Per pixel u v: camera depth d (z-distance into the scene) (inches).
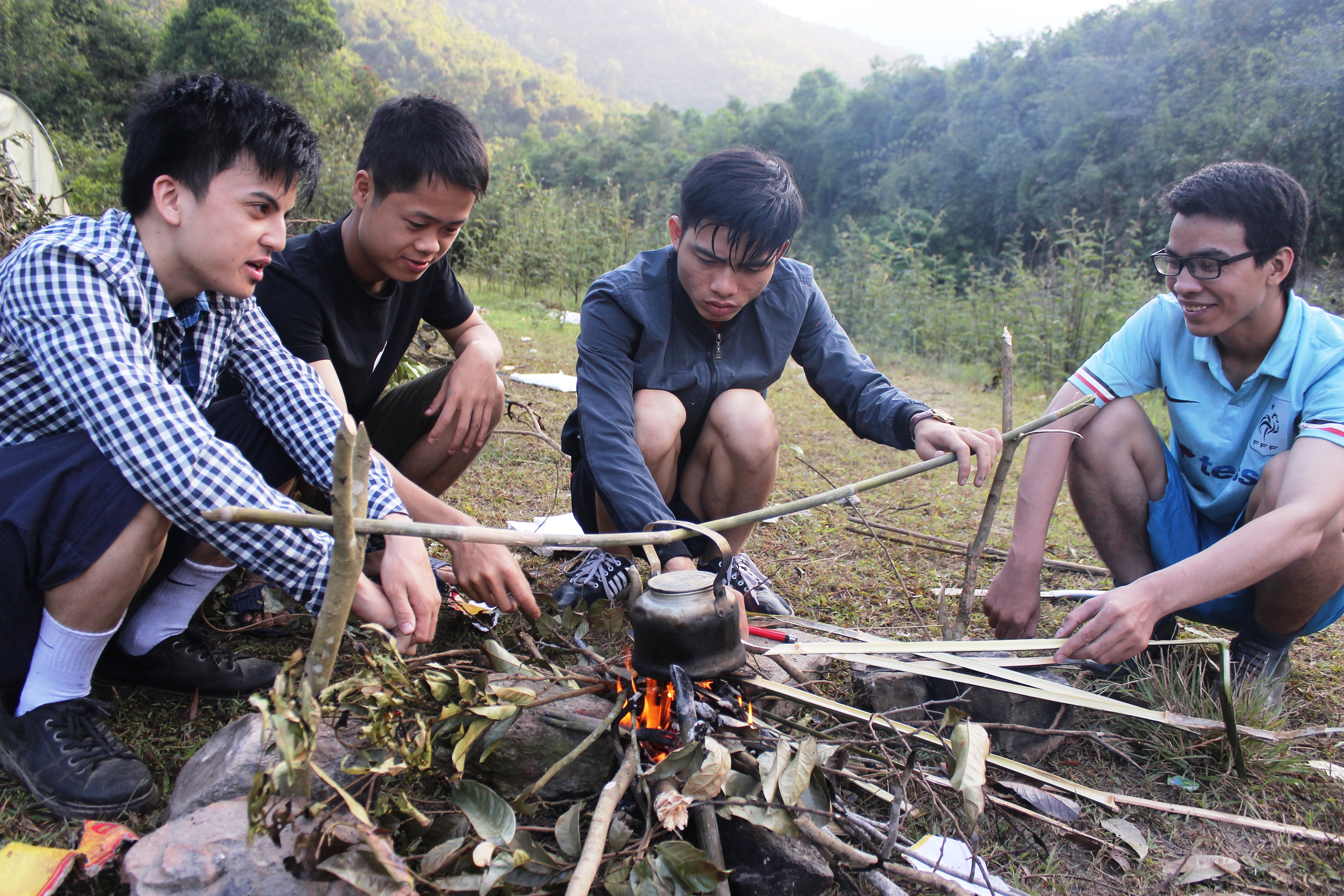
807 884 57.1
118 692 75.5
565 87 7052.2
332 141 496.4
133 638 72.7
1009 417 84.4
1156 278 346.6
